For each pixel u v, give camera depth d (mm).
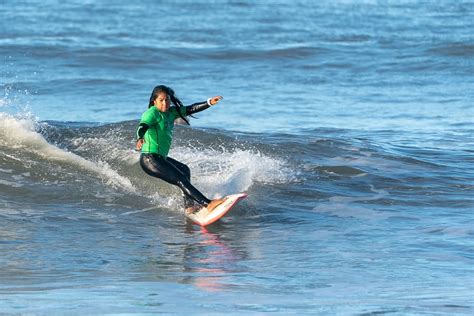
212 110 75000
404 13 153125
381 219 42438
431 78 94062
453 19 145000
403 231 40375
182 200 45188
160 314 26344
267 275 33500
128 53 105000
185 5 162500
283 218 42688
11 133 51469
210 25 134000
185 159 50219
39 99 79938
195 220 41875
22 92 82875
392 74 96438
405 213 43500
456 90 86812
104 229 40594
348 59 104875
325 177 49281
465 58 106250
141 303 28078
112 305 27672
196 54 106125
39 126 54656
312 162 51656
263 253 37000
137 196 45594
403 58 105750
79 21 136500
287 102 79500
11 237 38719
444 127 68000
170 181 41969
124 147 51562
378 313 26953
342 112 74812
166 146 42594
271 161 51000
